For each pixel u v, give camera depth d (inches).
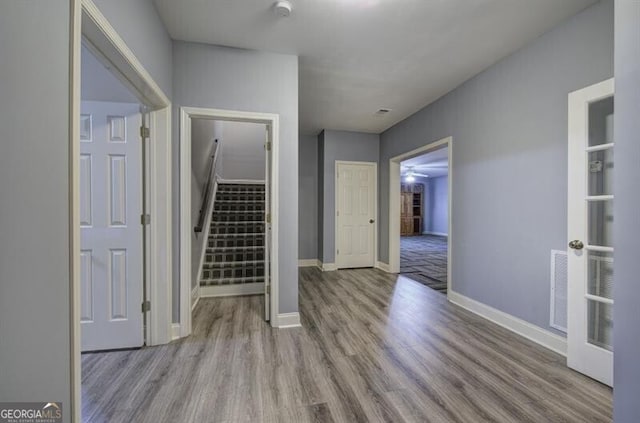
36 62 32.1
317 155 215.3
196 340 90.4
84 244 81.0
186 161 92.5
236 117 95.9
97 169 81.0
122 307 83.4
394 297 137.9
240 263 145.8
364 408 59.9
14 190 29.1
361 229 206.7
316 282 166.6
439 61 105.0
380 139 207.2
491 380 70.2
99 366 75.0
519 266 96.1
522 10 77.0
